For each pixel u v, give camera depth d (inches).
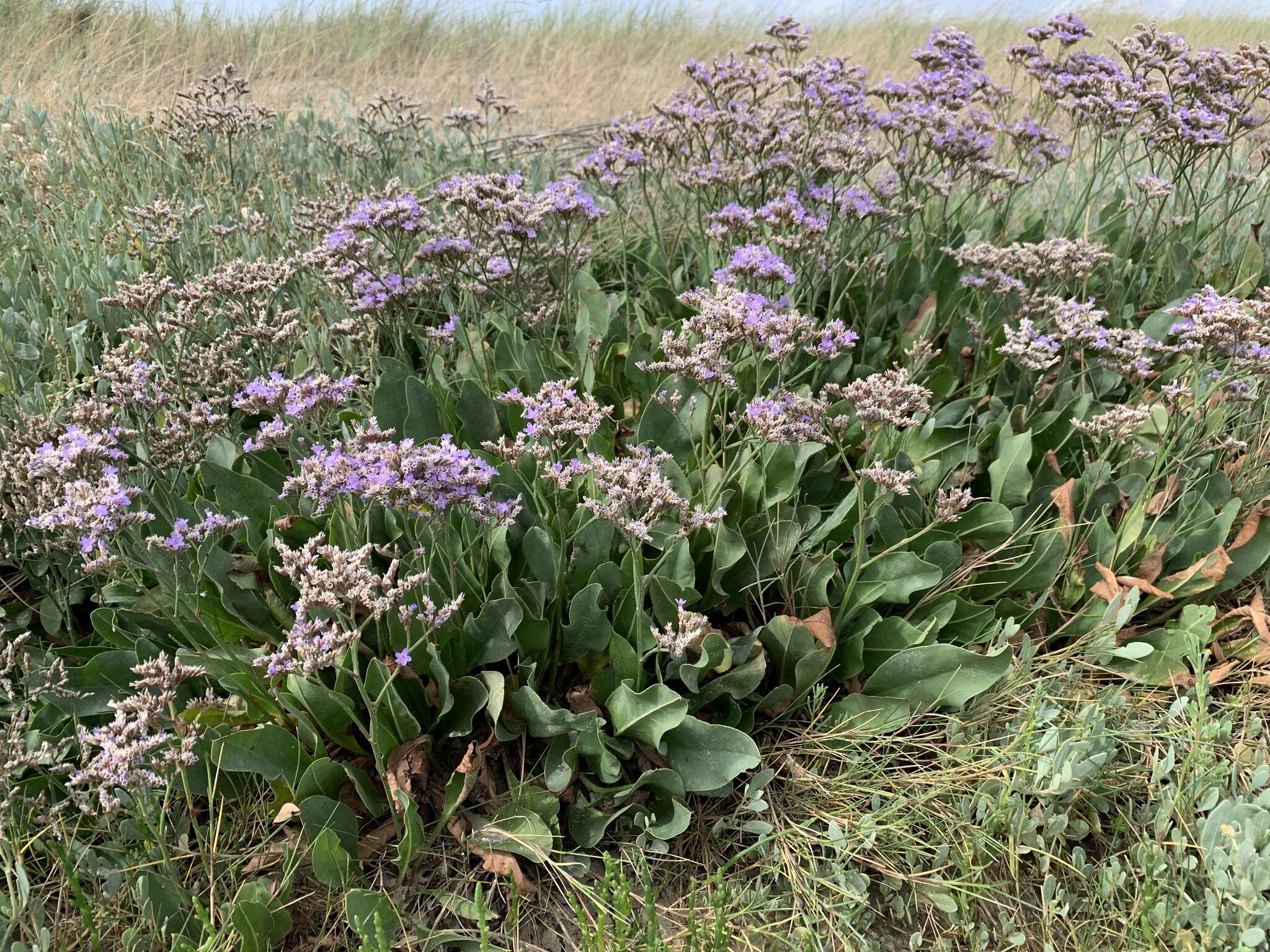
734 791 95.4
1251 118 170.6
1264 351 110.6
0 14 335.6
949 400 149.5
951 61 183.0
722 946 71.9
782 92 240.1
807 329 110.7
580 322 149.2
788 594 107.0
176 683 79.0
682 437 123.7
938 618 104.4
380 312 135.4
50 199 182.5
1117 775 94.3
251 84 345.4
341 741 91.9
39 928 74.4
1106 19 388.2
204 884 83.4
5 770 76.0
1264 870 76.3
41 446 100.1
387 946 67.4
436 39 418.0
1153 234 171.8
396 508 89.3
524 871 88.7
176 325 114.7
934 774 93.5
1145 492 113.4
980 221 194.9
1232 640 111.0
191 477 116.1
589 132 279.1
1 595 111.4
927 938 86.5
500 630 95.6
